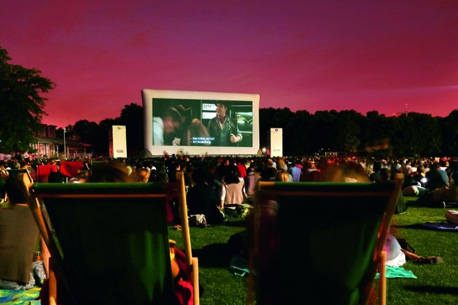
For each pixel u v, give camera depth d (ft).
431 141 268.41
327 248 7.61
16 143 146.41
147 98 136.77
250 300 8.45
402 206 33.06
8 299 13.05
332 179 9.99
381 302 7.84
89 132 370.12
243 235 18.70
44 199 7.47
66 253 7.80
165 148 138.21
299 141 277.03
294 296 7.88
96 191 7.26
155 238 7.68
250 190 36.91
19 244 13.71
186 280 9.16
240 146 143.33
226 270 17.07
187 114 139.33
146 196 7.31
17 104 144.46
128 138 296.71
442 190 37.29
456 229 25.84
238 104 142.72
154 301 7.92
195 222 27.30
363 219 7.48
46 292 8.43
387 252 17.42
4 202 35.14
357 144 262.26
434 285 15.19
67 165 44.86
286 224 7.66
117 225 7.57
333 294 7.79
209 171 30.99
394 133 263.49
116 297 7.89
